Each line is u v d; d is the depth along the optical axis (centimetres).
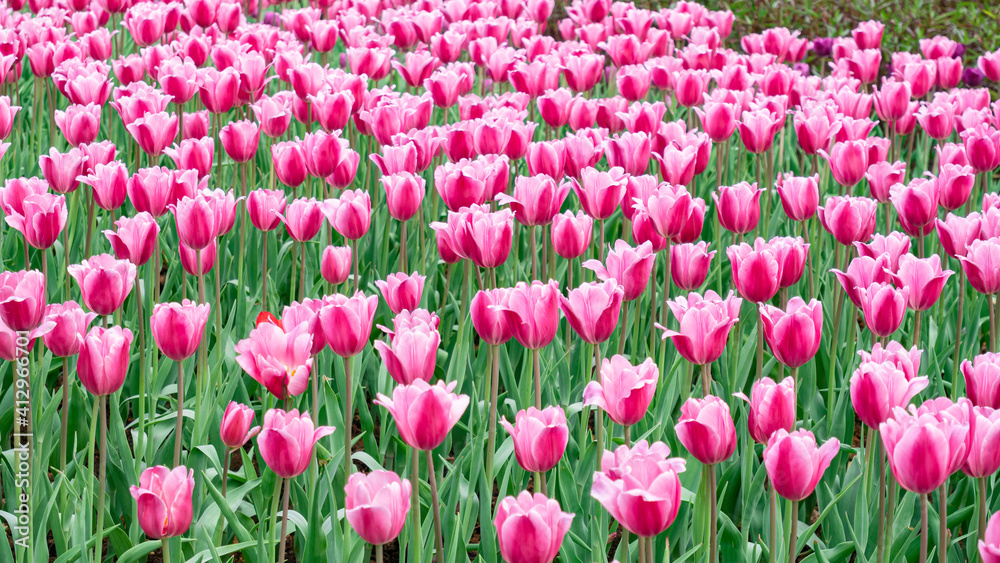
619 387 201
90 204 361
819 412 341
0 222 439
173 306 231
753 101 533
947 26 848
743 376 331
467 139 397
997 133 418
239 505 285
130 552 239
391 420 320
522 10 734
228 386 313
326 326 219
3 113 388
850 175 391
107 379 223
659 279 420
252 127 378
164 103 421
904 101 499
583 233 299
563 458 261
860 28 680
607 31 698
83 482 277
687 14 723
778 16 921
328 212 315
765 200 487
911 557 270
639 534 169
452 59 581
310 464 248
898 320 247
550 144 367
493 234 265
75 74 455
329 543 243
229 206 300
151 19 576
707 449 190
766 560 256
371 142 471
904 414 181
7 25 589
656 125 437
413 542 205
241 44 571
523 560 166
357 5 727
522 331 229
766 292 261
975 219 300
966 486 287
